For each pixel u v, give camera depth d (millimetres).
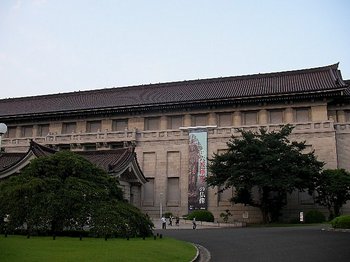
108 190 26469
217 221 53906
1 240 18969
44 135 71000
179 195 59125
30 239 20375
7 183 25344
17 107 77688
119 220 23453
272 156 45594
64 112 67688
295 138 56188
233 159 48531
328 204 49344
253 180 45906
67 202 23312
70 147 66000
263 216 49969
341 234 27641
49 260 14469
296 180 44688
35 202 23344
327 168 53750
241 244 23672
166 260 16438
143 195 60656
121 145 64000
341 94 55844
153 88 74125
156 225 47688
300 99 58375
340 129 56250
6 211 23484
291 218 53156
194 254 18750
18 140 69000
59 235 24188
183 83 73125
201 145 58594
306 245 21828
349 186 46750
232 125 61094
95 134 64812
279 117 59844
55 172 25531
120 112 66375
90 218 23250
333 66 65188
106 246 18609
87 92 78188
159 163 61156
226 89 66750
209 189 57156
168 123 64438
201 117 63219
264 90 62625
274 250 20359
